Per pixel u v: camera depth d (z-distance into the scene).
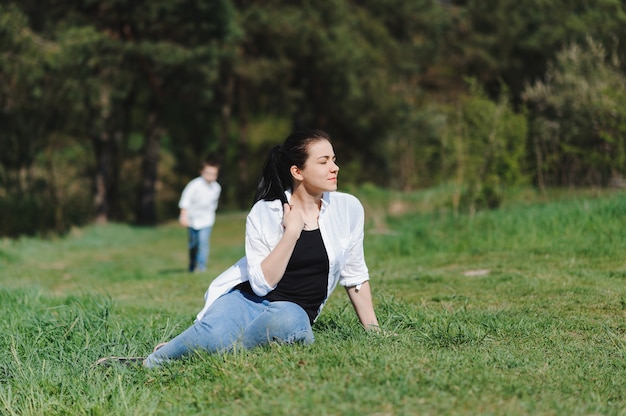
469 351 4.08
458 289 6.75
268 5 28.33
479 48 31.20
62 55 18.27
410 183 25.95
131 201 34.22
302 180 4.03
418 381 3.37
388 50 33.44
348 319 4.83
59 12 22.50
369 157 34.41
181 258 15.32
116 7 22.55
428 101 34.31
